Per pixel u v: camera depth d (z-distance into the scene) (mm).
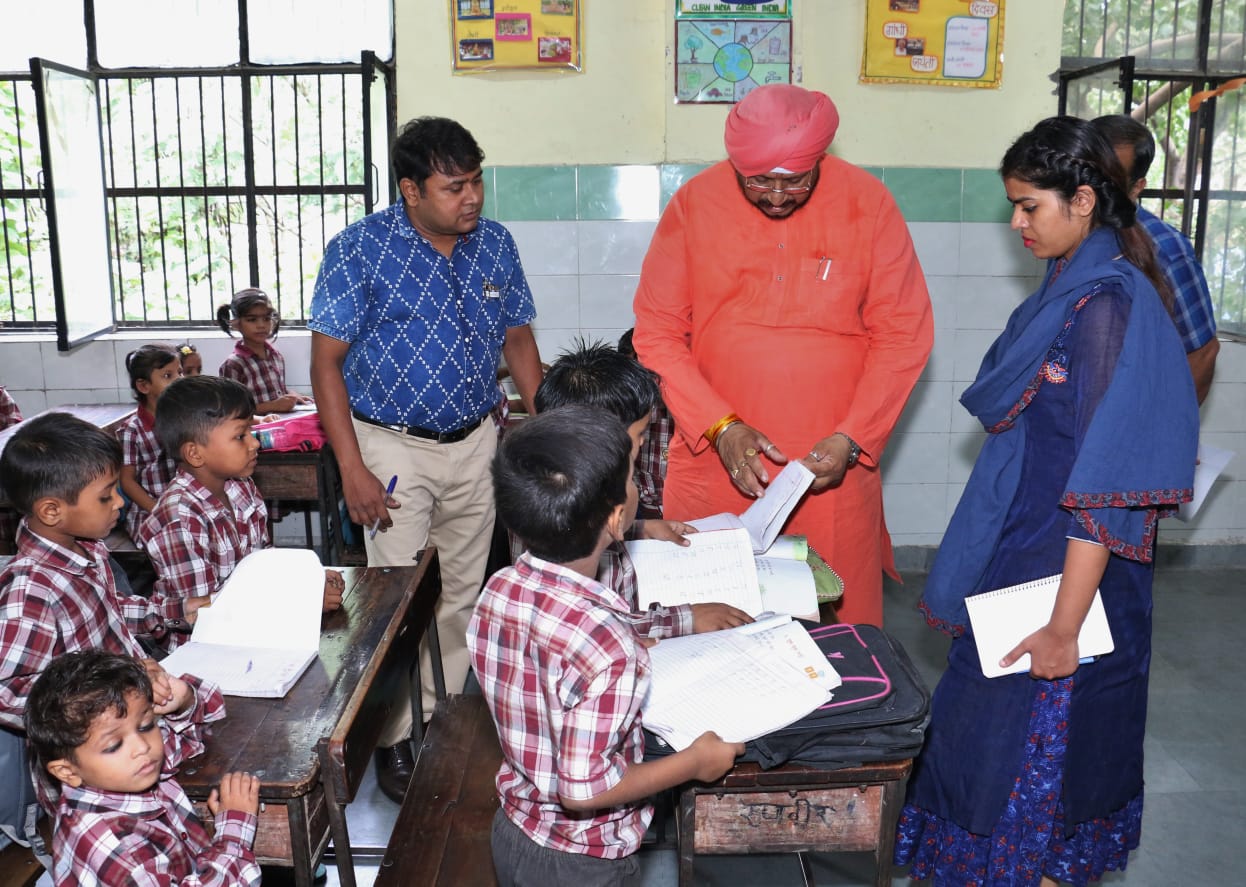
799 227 2109
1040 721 1682
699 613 1630
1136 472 1501
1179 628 3611
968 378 4152
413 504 2533
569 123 3947
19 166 4340
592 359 1591
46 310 4445
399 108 3971
